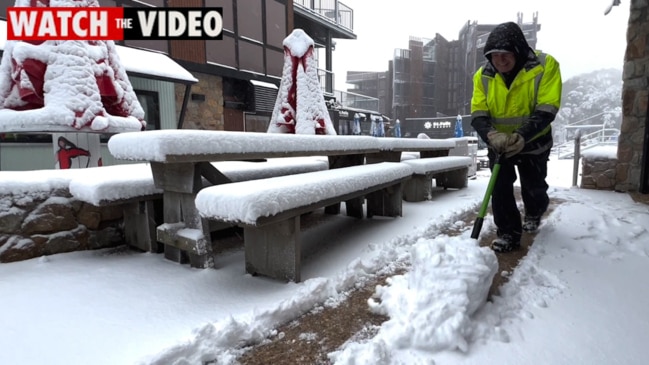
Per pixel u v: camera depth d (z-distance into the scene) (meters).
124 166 3.04
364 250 2.46
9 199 2.12
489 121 2.35
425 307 1.47
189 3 8.54
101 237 2.48
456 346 1.31
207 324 1.36
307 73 4.57
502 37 2.08
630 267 2.13
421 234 2.80
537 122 2.08
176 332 1.41
